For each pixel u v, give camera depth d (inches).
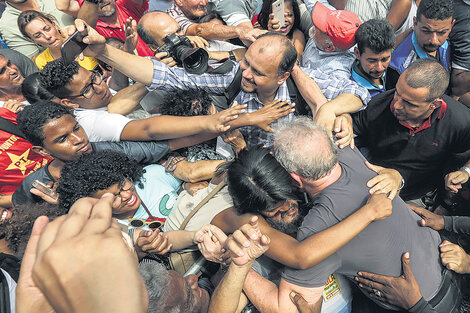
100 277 17.0
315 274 66.9
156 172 95.0
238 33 112.2
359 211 68.0
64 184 82.7
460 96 128.6
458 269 79.8
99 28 147.4
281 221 74.6
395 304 73.7
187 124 89.4
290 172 71.7
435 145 95.7
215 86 99.0
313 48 123.0
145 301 17.8
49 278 17.0
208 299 73.7
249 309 76.3
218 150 101.8
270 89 92.6
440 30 109.2
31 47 149.9
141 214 90.3
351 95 95.7
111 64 91.7
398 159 101.3
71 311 16.6
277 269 78.6
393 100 92.7
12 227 72.1
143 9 162.9
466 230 83.1
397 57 122.3
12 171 111.7
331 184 73.3
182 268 80.4
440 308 78.4
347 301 81.7
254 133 100.0
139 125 95.6
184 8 131.3
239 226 72.3
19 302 18.9
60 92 100.8
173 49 97.0
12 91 126.2
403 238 74.2
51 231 19.1
